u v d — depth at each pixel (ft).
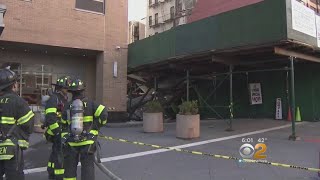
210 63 56.24
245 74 69.15
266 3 41.50
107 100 59.82
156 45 59.52
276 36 40.22
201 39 49.80
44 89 58.95
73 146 16.70
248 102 68.69
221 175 23.95
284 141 38.45
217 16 47.47
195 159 28.99
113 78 60.59
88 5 57.88
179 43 53.98
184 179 23.13
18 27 50.78
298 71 62.80
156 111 47.39
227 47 45.70
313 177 22.70
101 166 24.26
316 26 45.75
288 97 60.85
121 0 61.93
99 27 59.00
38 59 58.90
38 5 52.54
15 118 15.52
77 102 16.71
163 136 43.14
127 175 24.18
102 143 36.86
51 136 20.94
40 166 27.50
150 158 29.48
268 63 56.65
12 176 15.16
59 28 54.39
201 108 68.90
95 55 62.44
